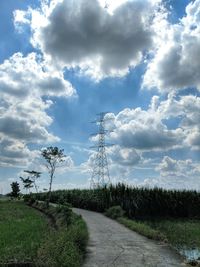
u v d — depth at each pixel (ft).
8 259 50.70
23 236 83.30
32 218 133.18
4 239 79.05
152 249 65.51
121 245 69.31
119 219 118.11
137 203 161.79
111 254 60.59
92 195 180.24
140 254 60.80
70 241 57.16
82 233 67.41
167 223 137.80
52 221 121.19
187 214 170.40
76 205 192.24
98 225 103.40
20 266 47.29
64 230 71.82
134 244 70.64
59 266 46.24
